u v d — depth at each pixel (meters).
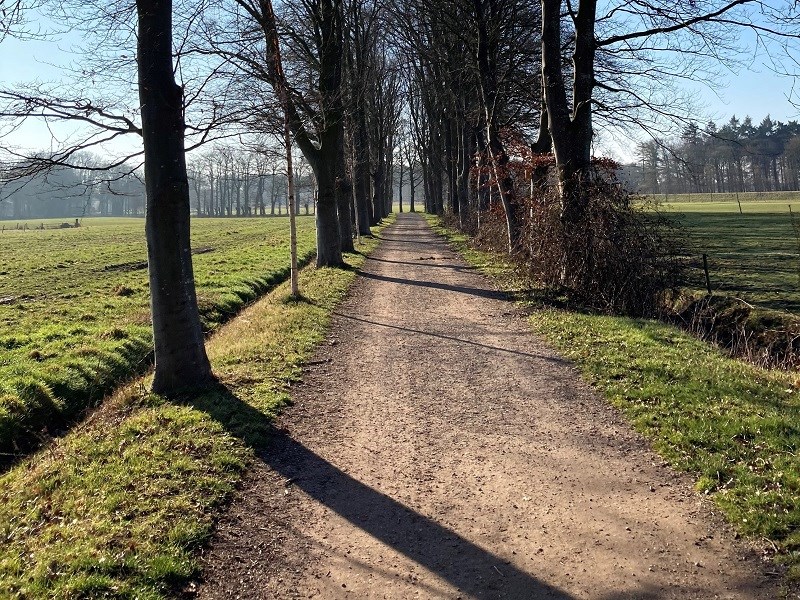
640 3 12.33
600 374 7.40
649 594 3.38
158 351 7.04
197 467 5.01
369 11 25.33
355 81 24.14
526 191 15.54
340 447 5.62
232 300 14.25
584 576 3.58
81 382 8.45
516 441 5.62
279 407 6.60
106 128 6.45
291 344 9.24
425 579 3.63
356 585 3.60
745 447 5.01
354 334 10.29
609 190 11.64
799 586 3.37
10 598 3.38
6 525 4.33
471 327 10.60
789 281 15.36
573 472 4.93
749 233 29.80
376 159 37.72
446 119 33.25
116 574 3.64
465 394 7.04
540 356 8.52
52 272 22.20
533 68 20.56
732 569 3.56
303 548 4.00
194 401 6.62
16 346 10.41
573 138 12.53
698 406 5.98
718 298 11.25
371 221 41.69
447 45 24.83
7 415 7.00
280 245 30.47
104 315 13.42
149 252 6.95
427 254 23.23
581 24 12.50
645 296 11.27
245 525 4.28
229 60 7.45
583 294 11.85
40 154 6.20
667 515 4.20
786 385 6.70
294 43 15.87
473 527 4.18
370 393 7.17
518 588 3.50
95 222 85.00
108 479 4.85
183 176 6.94
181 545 3.96
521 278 14.09
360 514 4.41
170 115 6.70
